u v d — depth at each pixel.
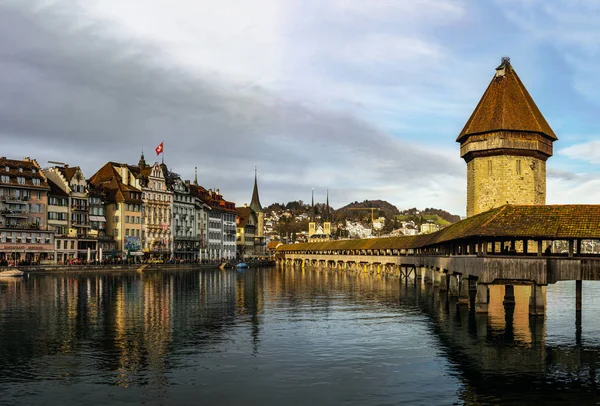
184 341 39.62
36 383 29.23
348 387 28.77
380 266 129.50
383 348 37.59
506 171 87.19
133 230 158.75
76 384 29.09
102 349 36.84
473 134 89.50
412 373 31.48
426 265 88.31
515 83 90.31
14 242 123.06
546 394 28.00
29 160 133.75
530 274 47.16
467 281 57.91
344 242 171.38
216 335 41.97
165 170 182.00
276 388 28.53
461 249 61.00
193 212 191.25
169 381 29.66
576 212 47.66
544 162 91.06
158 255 168.50
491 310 55.31
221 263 171.38
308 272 151.38
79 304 60.47
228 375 30.78
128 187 159.50
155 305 60.41
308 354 35.75
